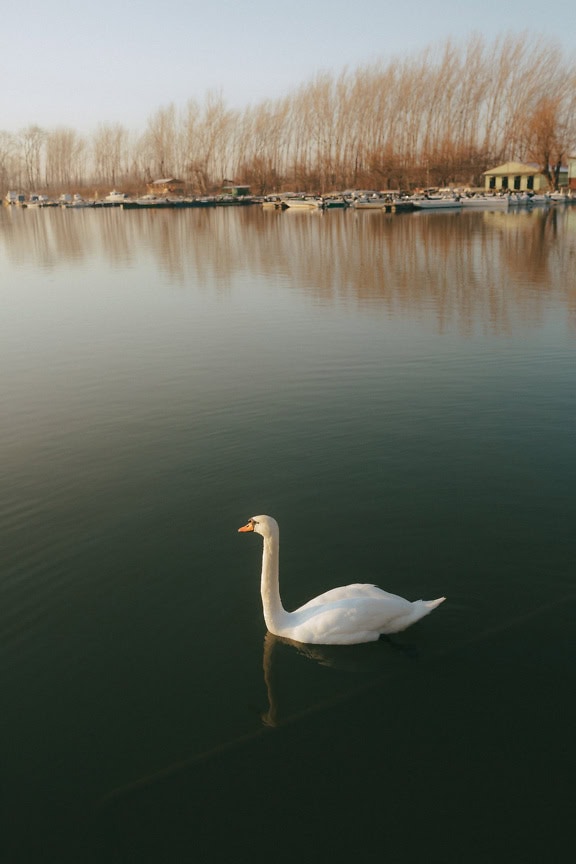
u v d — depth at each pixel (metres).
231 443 11.70
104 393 14.88
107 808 5.19
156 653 6.81
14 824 5.10
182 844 4.90
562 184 100.38
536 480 9.87
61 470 10.92
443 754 5.55
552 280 27.02
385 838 4.88
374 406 13.21
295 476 10.31
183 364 16.98
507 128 104.75
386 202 82.44
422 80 105.94
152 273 34.94
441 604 7.32
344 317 21.69
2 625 7.24
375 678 6.38
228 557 8.33
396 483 9.96
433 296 24.67
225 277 32.22
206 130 133.00
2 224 84.81
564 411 12.52
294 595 7.57
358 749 5.63
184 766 5.53
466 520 8.88
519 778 5.31
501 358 16.16
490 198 78.38
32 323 23.05
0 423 13.26
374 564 8.05
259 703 6.16
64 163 174.12
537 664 6.45
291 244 45.09
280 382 15.03
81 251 48.44
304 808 5.13
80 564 8.27
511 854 4.74
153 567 8.17
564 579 7.64
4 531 9.05
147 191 144.00
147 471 10.74
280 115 126.38
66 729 5.94
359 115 114.62
